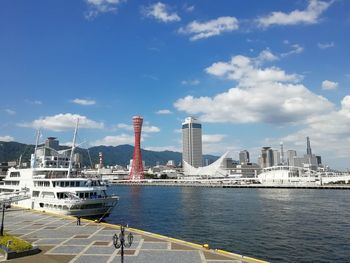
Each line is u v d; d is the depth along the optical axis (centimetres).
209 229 7638
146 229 7712
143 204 13950
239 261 3609
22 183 9262
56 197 7856
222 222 8656
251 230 7456
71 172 9306
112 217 9719
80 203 7575
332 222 8488
